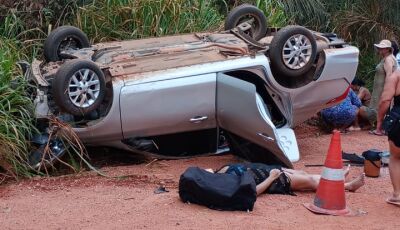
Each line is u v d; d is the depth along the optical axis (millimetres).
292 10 13531
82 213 6398
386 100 7125
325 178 6543
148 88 8203
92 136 8180
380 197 7191
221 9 13109
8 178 7762
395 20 14273
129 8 11148
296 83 9141
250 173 7086
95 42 10984
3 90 7996
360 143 10305
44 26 10977
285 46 8711
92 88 7984
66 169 8336
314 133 11133
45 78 8219
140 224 6031
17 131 7844
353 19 14031
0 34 10594
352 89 11969
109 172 8109
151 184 7535
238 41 9164
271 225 6039
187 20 11469
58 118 8102
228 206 6465
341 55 9195
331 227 6066
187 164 8586
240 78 8922
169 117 8391
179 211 6402
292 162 8703
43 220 6207
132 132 8328
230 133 8680
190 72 8398
